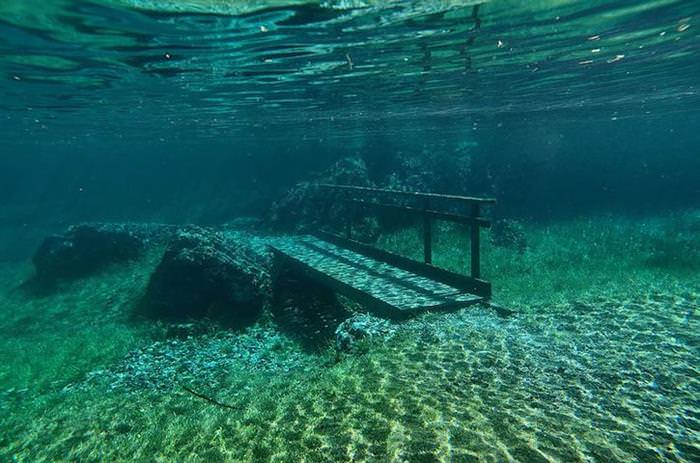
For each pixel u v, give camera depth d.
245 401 6.32
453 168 26.23
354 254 14.25
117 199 45.34
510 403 4.88
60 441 5.86
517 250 16.62
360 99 15.68
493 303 8.88
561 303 8.85
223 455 4.80
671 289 9.16
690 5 6.79
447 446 4.19
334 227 19.75
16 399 7.82
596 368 5.63
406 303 8.79
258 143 37.75
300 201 21.89
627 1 6.54
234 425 5.47
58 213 42.25
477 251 9.57
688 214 23.44
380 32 7.67
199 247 11.76
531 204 28.69
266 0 5.96
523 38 8.34
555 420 4.49
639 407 4.67
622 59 10.53
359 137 34.12
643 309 7.95
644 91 16.19
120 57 9.02
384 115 20.42
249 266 12.38
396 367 6.14
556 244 17.19
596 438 4.15
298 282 13.15
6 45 8.04
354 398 5.45
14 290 17.09
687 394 4.88
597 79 13.21
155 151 47.50
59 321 12.70
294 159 39.72
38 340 11.27
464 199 9.77
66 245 16.88
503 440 4.20
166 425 5.92
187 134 28.06
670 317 7.39
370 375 6.01
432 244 17.95
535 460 3.88
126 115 18.39
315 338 9.96
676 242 15.23
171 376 8.22
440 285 10.25
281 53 8.95
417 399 5.16
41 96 13.52
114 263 16.86
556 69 11.48
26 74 10.49
